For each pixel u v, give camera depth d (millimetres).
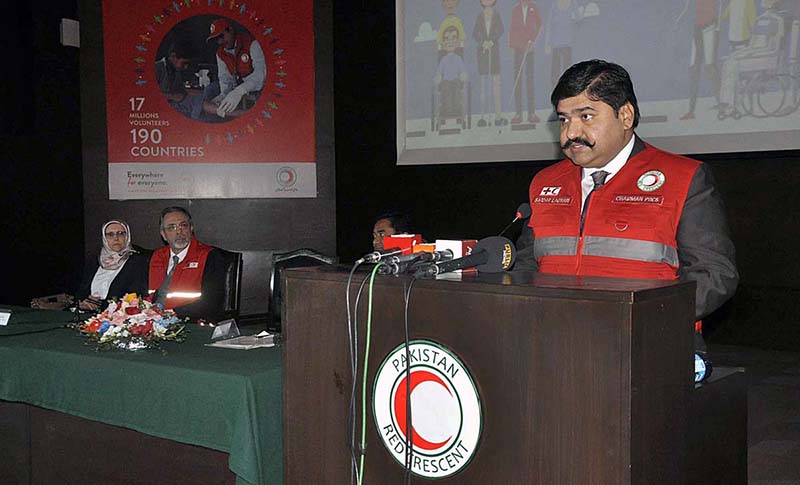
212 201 7367
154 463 2592
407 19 7305
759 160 5738
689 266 1877
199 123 7246
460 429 1397
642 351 1243
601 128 1915
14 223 5945
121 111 7035
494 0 6750
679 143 5770
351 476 1571
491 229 7117
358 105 7797
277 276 4398
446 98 7113
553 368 1286
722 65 5555
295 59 7473
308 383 1646
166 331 2854
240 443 2217
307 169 7555
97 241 6992
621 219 1974
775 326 5820
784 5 5266
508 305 1334
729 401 1681
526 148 6652
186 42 7164
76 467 2801
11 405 2986
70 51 6695
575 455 1268
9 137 5887
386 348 1500
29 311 3850
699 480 1559
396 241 1721
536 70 6539
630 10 5973
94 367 2605
